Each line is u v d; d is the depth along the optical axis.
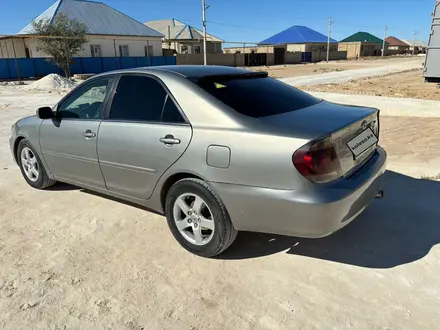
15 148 5.25
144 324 2.56
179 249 3.49
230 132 2.97
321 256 3.31
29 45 35.38
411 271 3.05
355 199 2.91
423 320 2.53
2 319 2.63
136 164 3.57
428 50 14.16
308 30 77.19
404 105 11.19
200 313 2.65
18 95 18.83
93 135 3.91
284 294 2.83
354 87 18.03
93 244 3.61
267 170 2.81
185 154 3.17
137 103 3.63
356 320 2.55
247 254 3.38
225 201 3.04
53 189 5.06
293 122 2.97
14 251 3.50
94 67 34.91
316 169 2.71
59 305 2.76
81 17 37.72
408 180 4.93
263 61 52.38
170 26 54.28
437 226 3.73
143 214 4.23
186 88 3.30
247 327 2.51
